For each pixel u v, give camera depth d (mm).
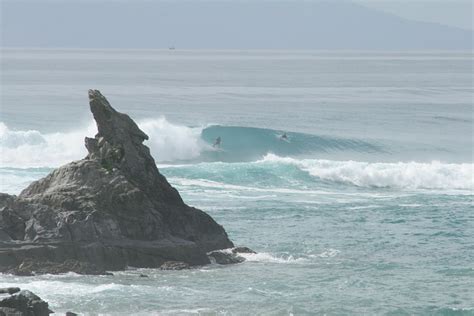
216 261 61219
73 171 60906
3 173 94500
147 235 59781
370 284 56625
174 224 62750
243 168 100188
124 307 49375
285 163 103250
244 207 83000
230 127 130750
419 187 103062
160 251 59312
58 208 58812
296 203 86438
